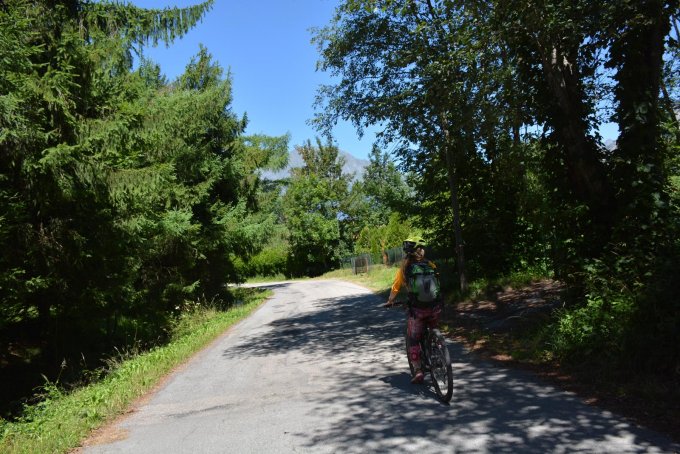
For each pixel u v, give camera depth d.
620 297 6.71
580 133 8.14
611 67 7.72
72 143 9.93
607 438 4.07
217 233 23.17
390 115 13.56
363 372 7.57
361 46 14.12
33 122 8.85
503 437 4.31
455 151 14.09
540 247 14.05
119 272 13.07
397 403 5.68
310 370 8.15
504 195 14.84
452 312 12.59
